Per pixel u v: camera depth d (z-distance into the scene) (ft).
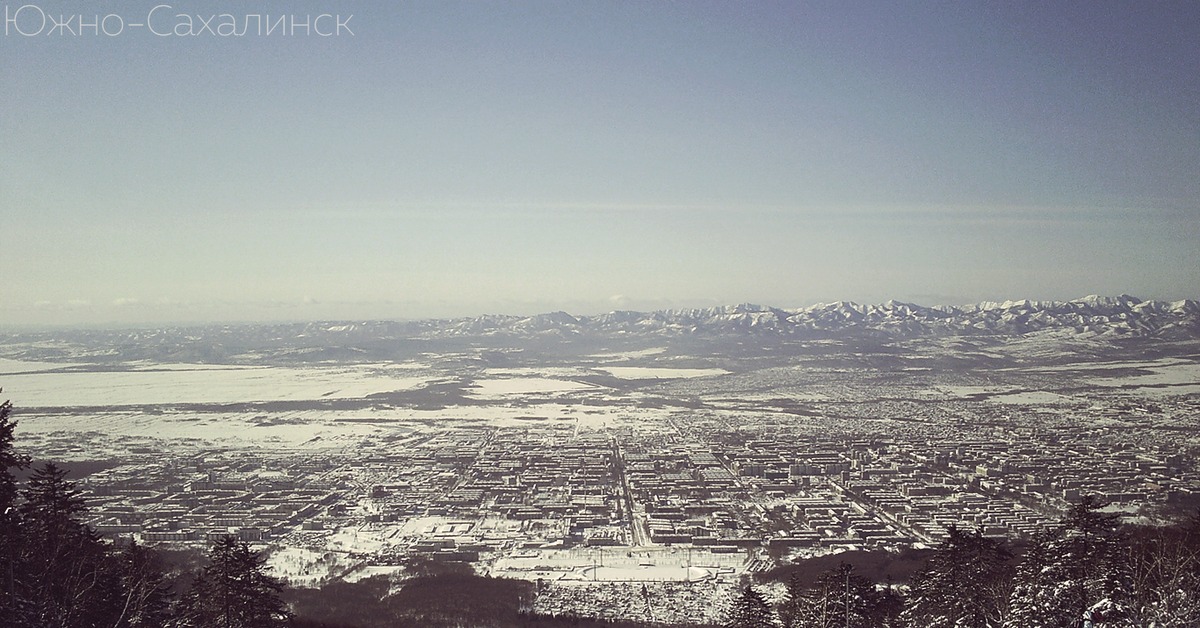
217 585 189.57
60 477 188.44
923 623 204.54
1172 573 168.45
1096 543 194.29
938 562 210.38
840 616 218.59
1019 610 171.42
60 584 166.50
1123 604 155.63
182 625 185.78
